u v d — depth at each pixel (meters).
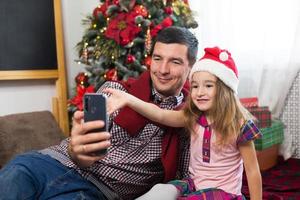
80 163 1.06
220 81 1.28
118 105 1.18
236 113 1.26
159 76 1.36
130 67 2.17
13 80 2.42
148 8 2.17
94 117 0.98
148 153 1.30
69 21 2.78
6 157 1.87
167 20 2.11
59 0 2.55
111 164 1.23
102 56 2.25
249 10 2.59
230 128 1.24
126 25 2.13
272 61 2.58
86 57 2.35
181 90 1.46
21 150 1.92
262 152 2.34
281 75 2.57
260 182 1.27
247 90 2.64
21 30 2.38
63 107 2.56
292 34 2.50
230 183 1.26
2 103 2.38
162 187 1.25
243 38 2.62
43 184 1.09
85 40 2.34
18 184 1.04
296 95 2.59
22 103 2.47
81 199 1.08
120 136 1.29
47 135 2.09
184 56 1.37
